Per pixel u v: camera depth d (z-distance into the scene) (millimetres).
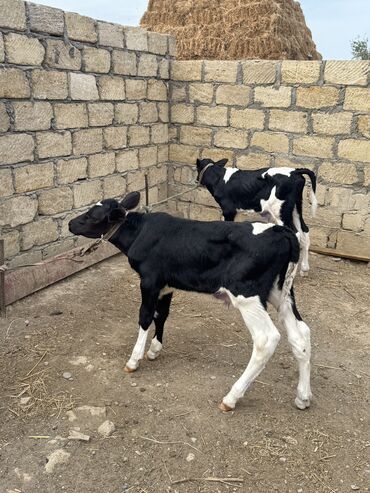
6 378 2057
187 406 1874
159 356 2236
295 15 5918
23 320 2596
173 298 2887
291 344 1796
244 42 5090
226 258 1810
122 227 2078
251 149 3869
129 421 1790
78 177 3348
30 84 2842
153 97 3955
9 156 2799
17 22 2682
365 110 3322
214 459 1616
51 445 1670
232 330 2520
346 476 1562
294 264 1762
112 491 1486
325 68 3387
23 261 3016
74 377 2062
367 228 3531
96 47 3279
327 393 1999
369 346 2412
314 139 3568
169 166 4352
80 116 3260
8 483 1510
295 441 1702
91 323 2572
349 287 3152
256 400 1927
